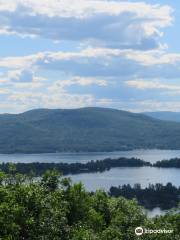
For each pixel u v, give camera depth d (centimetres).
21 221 4050
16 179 4800
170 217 5103
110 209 5647
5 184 4728
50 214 4331
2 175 4769
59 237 4325
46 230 4181
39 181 5006
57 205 4616
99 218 5119
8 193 4334
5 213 4012
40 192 4528
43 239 4119
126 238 4725
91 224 5050
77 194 5203
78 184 5303
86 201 5409
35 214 4269
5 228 3903
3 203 4066
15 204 4172
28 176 4912
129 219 4988
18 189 4369
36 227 4150
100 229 5034
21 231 4069
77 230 4506
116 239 4556
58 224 4372
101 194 5969
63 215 4512
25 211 4159
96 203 5731
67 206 4997
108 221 5559
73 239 4356
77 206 5103
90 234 4494
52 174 5078
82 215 5138
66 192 5153
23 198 4309
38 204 4316
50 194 4700
